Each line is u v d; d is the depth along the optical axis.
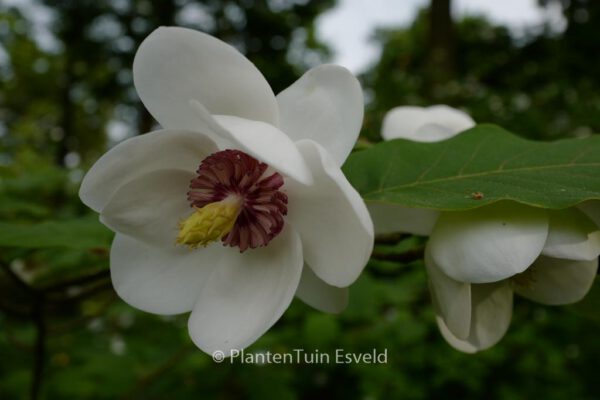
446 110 0.29
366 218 0.17
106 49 2.83
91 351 0.51
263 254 0.20
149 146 0.19
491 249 0.19
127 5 2.80
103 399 0.48
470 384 0.60
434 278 0.21
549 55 1.66
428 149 0.22
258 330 0.18
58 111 3.21
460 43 2.09
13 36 2.88
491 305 0.23
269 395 0.45
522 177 0.20
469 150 0.22
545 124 0.76
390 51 1.76
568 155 0.21
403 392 0.59
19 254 0.28
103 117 3.29
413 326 0.59
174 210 0.20
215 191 0.20
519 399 0.63
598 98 0.86
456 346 0.23
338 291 0.21
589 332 0.67
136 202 0.20
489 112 0.79
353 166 0.22
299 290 0.21
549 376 0.65
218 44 0.18
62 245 0.25
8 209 0.34
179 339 0.51
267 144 0.17
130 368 0.48
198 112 0.17
